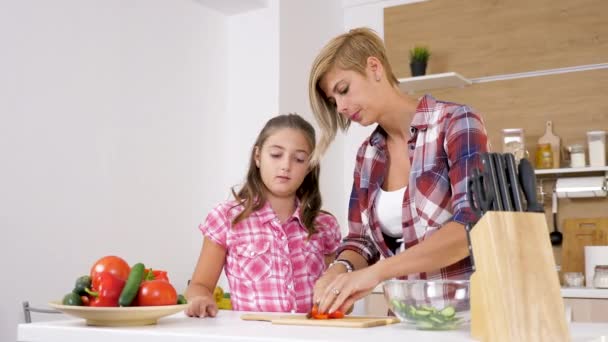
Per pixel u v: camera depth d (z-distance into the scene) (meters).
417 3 4.02
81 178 3.09
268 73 3.83
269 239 1.93
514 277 0.91
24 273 2.82
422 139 1.57
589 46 3.55
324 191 3.91
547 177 3.55
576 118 3.55
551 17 3.66
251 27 3.92
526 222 0.94
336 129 1.73
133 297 1.21
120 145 3.29
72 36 3.11
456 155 1.46
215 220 1.94
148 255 3.39
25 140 2.87
